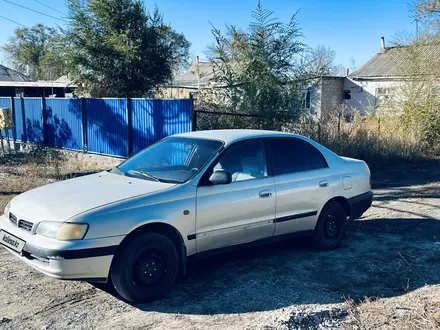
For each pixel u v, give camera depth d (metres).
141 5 20.56
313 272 5.25
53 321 3.99
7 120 16.58
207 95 12.49
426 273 5.20
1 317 4.04
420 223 7.47
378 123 16.41
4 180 10.62
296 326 3.82
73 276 4.02
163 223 4.47
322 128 13.76
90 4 20.03
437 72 16.02
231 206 4.95
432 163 14.03
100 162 13.97
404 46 17.08
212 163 4.96
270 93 12.17
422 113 15.75
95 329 3.85
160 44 21.05
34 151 15.77
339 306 4.25
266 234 5.37
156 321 4.00
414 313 4.09
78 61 19.98
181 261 4.69
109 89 20.59
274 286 4.82
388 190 10.38
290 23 12.40
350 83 30.98
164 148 5.62
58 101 16.50
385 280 4.99
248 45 12.28
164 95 22.61
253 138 5.47
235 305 4.35
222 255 5.86
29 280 4.92
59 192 4.74
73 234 4.02
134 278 4.29
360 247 6.23
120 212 4.24
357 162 6.54
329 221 6.05
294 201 5.57
